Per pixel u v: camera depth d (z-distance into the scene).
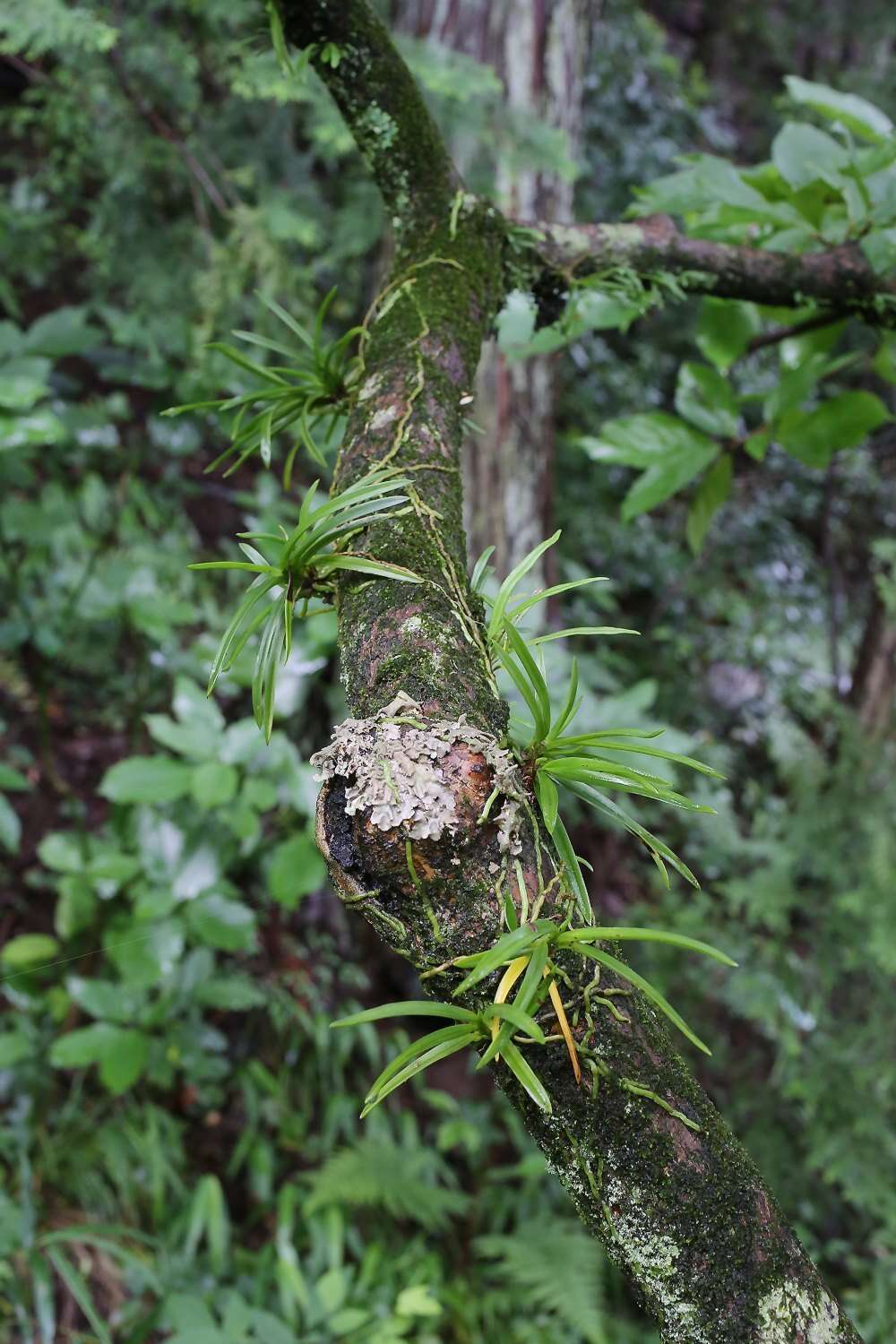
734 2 8.18
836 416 1.38
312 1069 3.32
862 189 1.14
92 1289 2.62
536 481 3.54
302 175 3.61
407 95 1.02
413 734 0.78
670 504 5.75
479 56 3.33
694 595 5.54
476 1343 2.86
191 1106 3.14
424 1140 3.40
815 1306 0.77
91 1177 2.79
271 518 3.12
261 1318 2.46
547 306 1.13
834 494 6.23
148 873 2.72
